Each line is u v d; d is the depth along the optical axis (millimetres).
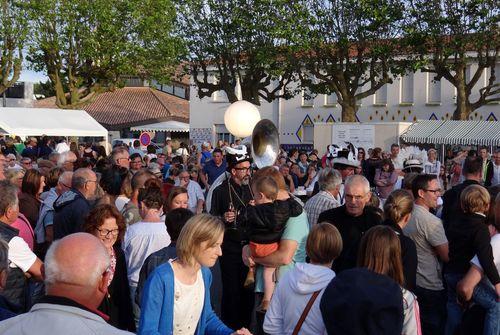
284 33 23062
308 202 7090
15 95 46469
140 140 25750
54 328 2525
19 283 4969
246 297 7090
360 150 17656
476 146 23625
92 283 2664
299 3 23609
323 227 4273
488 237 5562
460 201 5918
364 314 3293
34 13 28484
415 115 37562
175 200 6426
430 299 5863
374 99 38750
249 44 25109
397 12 23141
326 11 23891
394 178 11617
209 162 13344
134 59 29469
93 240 2760
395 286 3420
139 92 52531
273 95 26938
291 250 5789
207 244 4066
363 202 5941
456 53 24234
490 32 23406
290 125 41031
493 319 5531
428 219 5844
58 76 30734
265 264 5887
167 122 48125
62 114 27562
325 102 39938
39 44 29406
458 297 5781
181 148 23250
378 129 25266
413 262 4887
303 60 25125
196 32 26109
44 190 9008
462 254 5805
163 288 4016
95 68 30516
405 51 25547
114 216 5086
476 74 25031
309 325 3980
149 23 28734
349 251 5617
